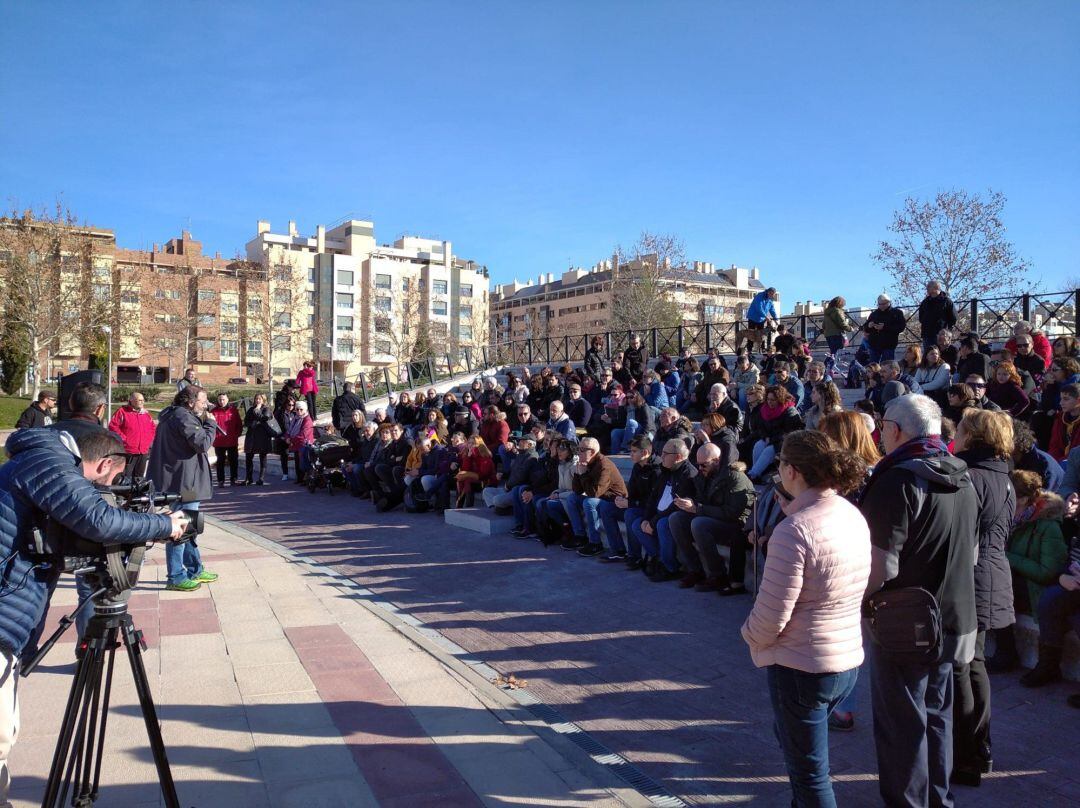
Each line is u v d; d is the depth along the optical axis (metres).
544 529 9.34
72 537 2.84
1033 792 3.65
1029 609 5.13
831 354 16.81
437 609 7.01
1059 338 10.00
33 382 38.28
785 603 2.71
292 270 70.38
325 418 26.31
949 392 6.95
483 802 3.55
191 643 5.85
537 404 16.84
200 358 69.88
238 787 3.64
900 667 3.02
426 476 12.06
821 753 2.83
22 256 35.56
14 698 2.89
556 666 5.49
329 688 4.96
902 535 3.02
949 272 28.91
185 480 7.21
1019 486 5.08
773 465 9.27
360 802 3.54
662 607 6.79
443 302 93.88
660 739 4.29
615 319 48.00
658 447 12.33
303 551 9.77
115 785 3.63
